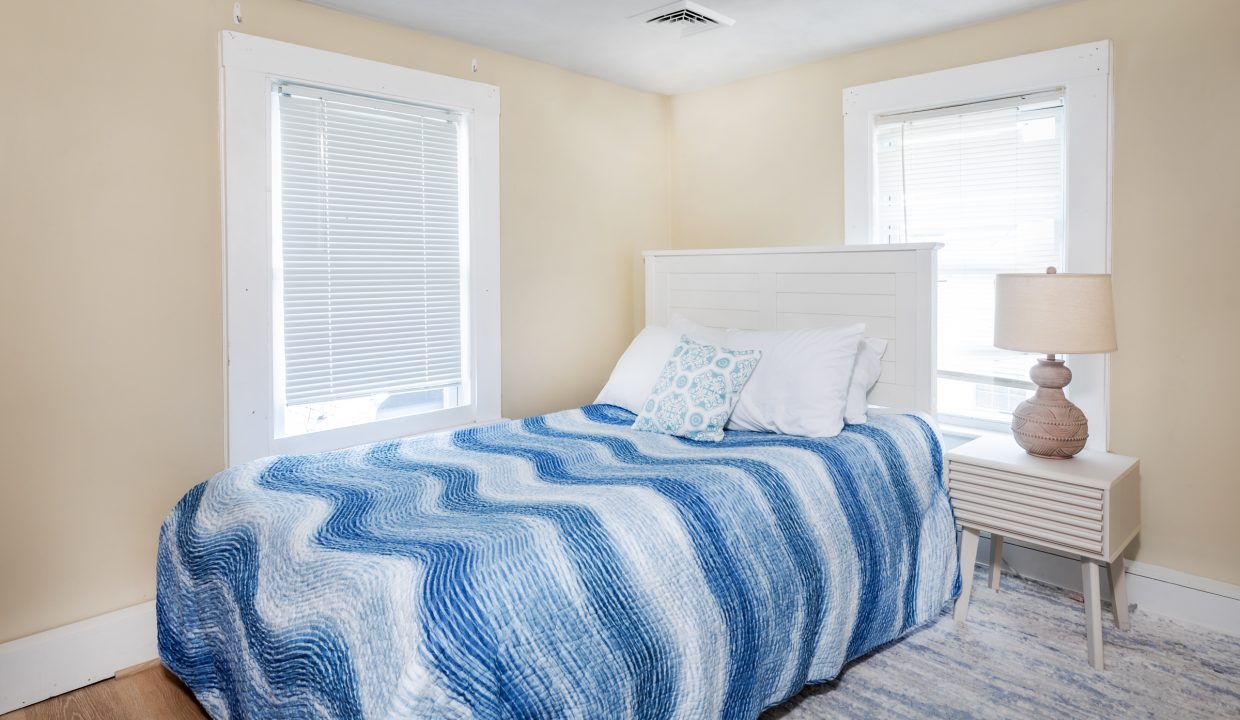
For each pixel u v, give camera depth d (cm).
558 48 326
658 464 232
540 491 206
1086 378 279
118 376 237
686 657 177
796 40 317
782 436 268
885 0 273
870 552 233
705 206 398
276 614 164
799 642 207
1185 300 259
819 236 352
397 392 306
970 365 314
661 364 317
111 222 233
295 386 277
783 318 340
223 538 195
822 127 348
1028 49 287
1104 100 270
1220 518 257
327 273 283
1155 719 206
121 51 232
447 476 222
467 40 314
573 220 368
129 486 241
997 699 217
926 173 321
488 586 152
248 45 255
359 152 290
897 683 227
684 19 288
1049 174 290
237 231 256
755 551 199
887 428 272
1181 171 257
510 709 145
